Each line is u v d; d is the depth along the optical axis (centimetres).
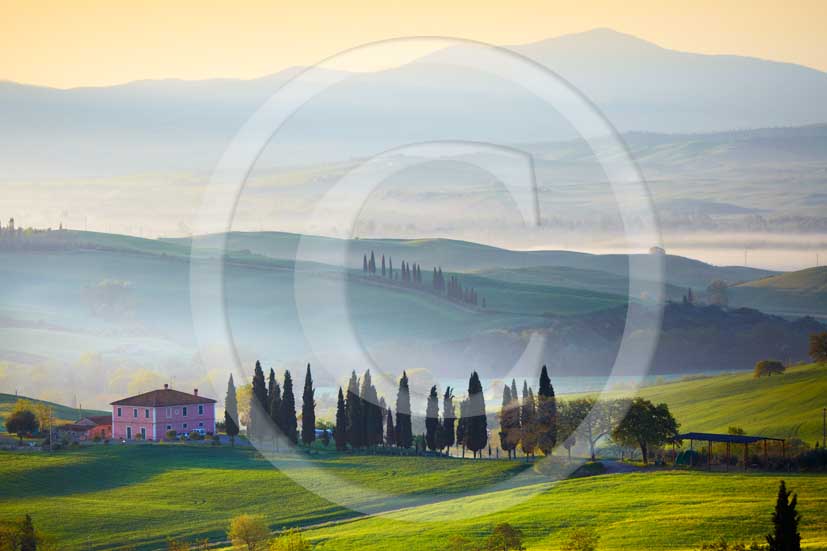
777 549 9575
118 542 15125
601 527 12281
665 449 15975
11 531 14862
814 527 12912
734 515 13062
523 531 12212
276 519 14312
